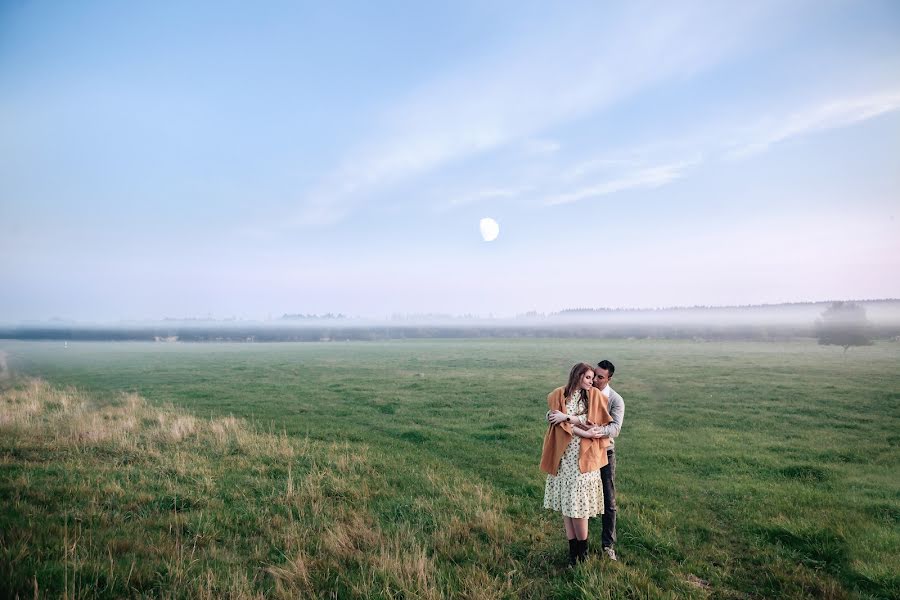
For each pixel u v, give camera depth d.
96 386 29.58
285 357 65.00
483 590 5.51
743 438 15.59
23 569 5.30
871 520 8.19
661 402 23.02
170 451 11.89
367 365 48.66
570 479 6.12
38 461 10.55
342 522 7.72
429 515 8.07
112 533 6.78
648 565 6.32
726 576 6.20
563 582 5.86
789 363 42.22
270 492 9.17
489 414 20.41
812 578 6.08
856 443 14.74
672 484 10.45
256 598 5.19
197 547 6.66
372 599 5.34
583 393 6.32
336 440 14.80
